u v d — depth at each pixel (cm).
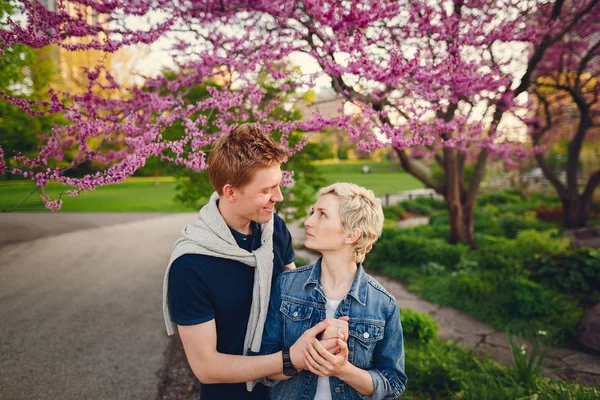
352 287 133
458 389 292
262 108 339
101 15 269
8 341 387
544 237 651
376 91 305
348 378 119
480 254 647
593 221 1055
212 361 118
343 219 127
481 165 770
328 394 133
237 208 126
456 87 296
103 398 292
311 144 509
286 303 139
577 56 648
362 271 138
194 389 305
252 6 303
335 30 275
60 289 559
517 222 978
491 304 477
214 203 134
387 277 659
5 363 343
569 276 521
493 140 399
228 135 125
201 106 277
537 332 394
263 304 131
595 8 441
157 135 268
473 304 490
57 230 998
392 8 270
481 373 310
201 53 302
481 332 428
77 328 421
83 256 761
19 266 679
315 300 136
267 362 117
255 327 132
